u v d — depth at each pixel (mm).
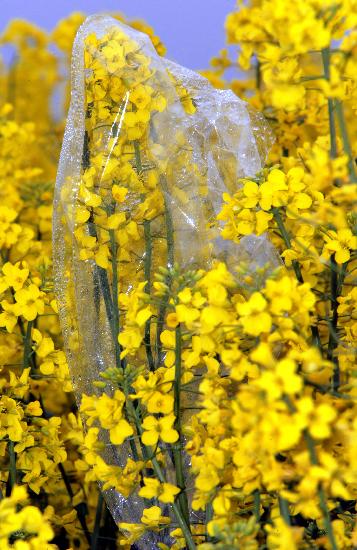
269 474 820
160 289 895
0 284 996
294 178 948
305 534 907
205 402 853
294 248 967
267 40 883
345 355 962
